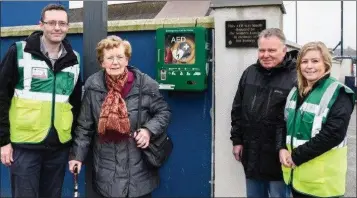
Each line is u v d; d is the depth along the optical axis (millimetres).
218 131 3594
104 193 2627
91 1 3066
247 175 2971
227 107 3551
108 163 2625
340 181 2439
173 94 3818
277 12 3350
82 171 4082
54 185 2953
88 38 3090
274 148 2846
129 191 2611
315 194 2453
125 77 2633
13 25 5133
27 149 2799
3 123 2723
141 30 3867
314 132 2402
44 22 2695
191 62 3555
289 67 2865
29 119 2752
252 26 3414
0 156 2971
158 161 2666
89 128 2701
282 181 2945
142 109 2641
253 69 2977
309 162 2453
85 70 3104
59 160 2924
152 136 2631
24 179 2818
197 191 3805
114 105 2561
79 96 2945
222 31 3514
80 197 4086
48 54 2799
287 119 2609
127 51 2623
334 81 2414
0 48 4430
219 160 3605
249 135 2928
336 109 2344
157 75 3641
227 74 3531
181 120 3822
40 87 2756
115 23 3941
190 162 3818
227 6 3463
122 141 2607
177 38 3578
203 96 3746
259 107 2865
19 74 2738
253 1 3381
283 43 2834
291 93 2637
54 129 2805
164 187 3898
